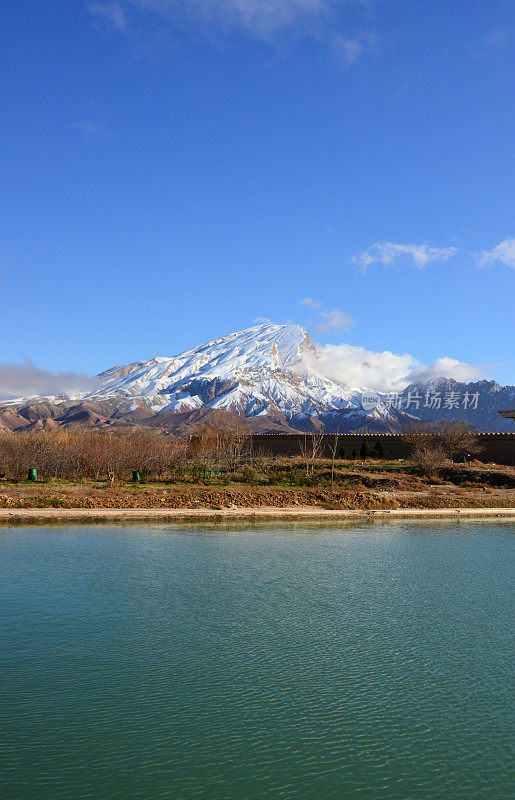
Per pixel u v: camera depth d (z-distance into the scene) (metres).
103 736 7.68
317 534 23.80
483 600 14.08
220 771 7.00
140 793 6.53
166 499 30.06
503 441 53.44
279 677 9.53
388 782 6.89
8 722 7.97
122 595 13.83
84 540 20.58
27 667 9.67
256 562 17.86
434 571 17.19
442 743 7.75
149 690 8.98
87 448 38.88
